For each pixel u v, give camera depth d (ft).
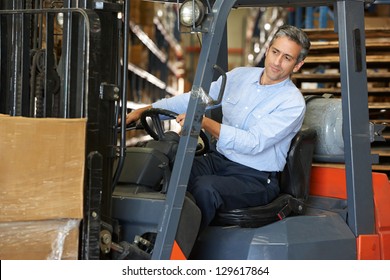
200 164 11.96
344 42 11.52
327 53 21.39
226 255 10.80
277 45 11.68
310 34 22.13
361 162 11.55
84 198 9.14
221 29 10.03
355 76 11.55
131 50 32.68
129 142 28.91
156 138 11.91
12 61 10.37
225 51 14.07
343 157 12.62
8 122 8.59
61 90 10.02
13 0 10.48
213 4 11.02
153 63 41.42
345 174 11.78
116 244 9.82
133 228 10.25
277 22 41.39
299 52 11.71
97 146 9.39
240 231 10.87
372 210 11.65
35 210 8.73
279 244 10.59
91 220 9.16
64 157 8.86
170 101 12.87
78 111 9.79
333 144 12.53
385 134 18.35
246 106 11.94
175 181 9.82
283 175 11.97
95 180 9.20
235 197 11.16
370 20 23.21
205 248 11.06
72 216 8.91
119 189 10.60
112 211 10.24
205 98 9.92
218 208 11.00
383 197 11.89
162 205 10.05
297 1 12.80
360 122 11.57
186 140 9.89
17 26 10.30
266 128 11.34
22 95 10.25
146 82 38.27
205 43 10.04
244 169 11.66
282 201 11.48
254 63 43.50
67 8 9.57
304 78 20.94
